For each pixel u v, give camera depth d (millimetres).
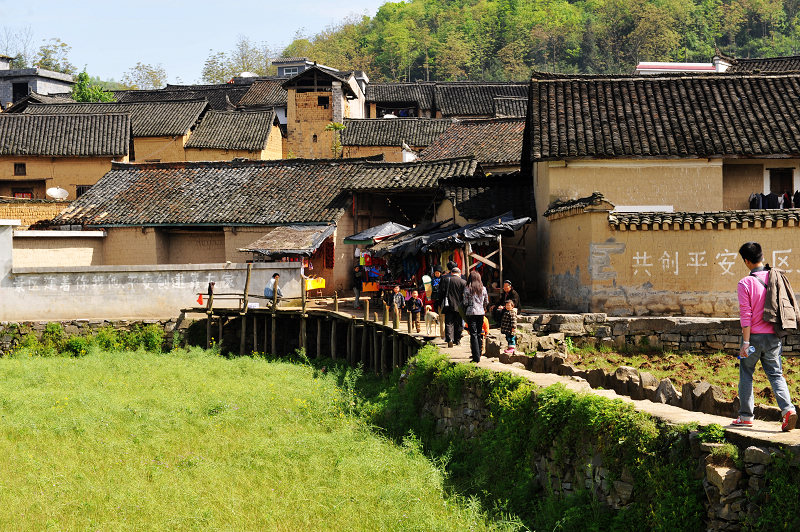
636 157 20969
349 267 30375
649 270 18328
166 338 25438
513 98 49562
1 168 42250
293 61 70188
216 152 43875
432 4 111000
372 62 96625
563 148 21188
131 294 25922
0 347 24844
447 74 90875
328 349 24500
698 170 21406
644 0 90625
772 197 21297
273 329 23828
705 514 6945
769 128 21328
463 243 21344
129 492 10273
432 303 21797
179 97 57438
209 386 17688
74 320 25297
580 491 8641
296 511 9641
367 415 14680
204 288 26125
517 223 21906
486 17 96750
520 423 10258
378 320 21500
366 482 10578
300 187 32031
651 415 8039
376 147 43875
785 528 6266
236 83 68062
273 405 15719
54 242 29906
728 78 23312
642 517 7566
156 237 31266
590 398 8828
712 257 18141
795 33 87500
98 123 43031
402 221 32250
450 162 30656
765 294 7293
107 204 32594
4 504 9984
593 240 18453
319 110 46938
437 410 13688
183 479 11000
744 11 88562
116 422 14328
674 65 39906
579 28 92000
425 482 10406
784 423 6973
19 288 25375
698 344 17266
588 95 23250
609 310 18375
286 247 27438
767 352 7246
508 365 12750
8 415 14750
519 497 9570
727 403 7980
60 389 17750
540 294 24344
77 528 9219
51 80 64062
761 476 6602
